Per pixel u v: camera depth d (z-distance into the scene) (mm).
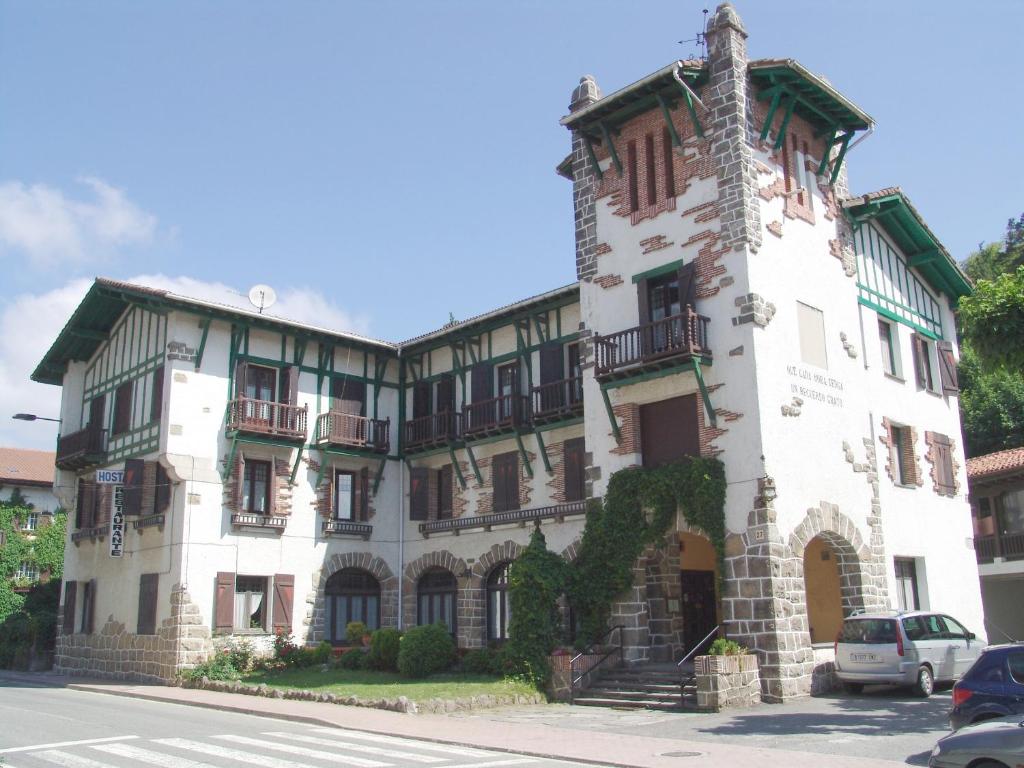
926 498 24750
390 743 13328
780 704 17547
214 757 11586
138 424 27016
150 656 25078
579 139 24078
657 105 22156
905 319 25969
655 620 21234
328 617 27453
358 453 28531
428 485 28781
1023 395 36906
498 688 18844
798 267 21438
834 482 20859
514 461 26453
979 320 15547
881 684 18750
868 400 22984
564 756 12031
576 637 20750
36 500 41594
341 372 29172
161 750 12188
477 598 26484
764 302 20016
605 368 21094
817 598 22359
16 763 11109
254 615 26094
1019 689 10859
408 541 29125
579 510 23688
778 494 19000
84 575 29734
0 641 34062
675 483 19953
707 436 19875
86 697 21203
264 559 26281
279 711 17031
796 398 20297
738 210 20172
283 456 27172
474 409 27422
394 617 28719
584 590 21031
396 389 30609
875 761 11180
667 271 21375
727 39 21000
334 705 18125
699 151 21234
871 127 22797
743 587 18719
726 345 19922
